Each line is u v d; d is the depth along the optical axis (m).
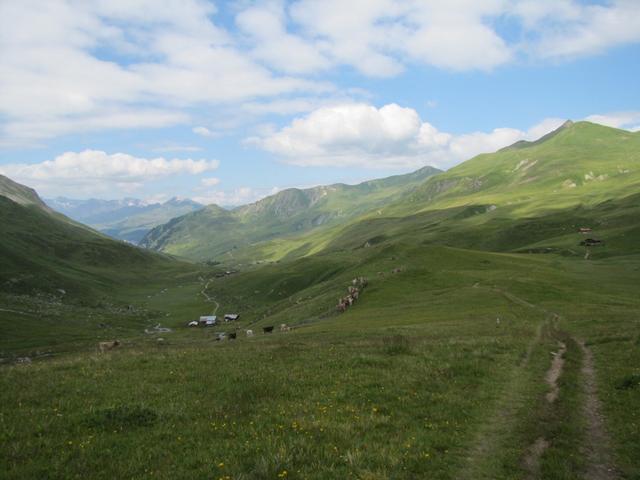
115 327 131.12
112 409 18.38
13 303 142.12
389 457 14.20
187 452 14.81
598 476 14.16
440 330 50.34
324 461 13.98
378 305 86.81
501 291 82.81
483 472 14.07
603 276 101.69
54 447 15.26
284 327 81.69
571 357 32.06
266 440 15.41
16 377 25.91
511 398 21.88
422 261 128.25
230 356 32.44
